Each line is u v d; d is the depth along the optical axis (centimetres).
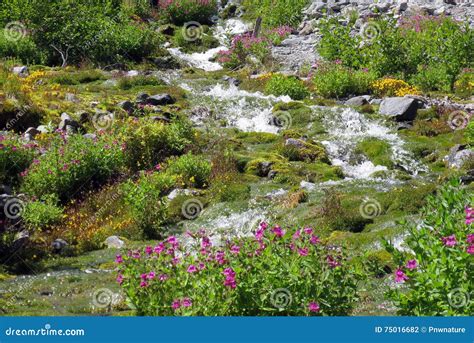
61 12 3169
